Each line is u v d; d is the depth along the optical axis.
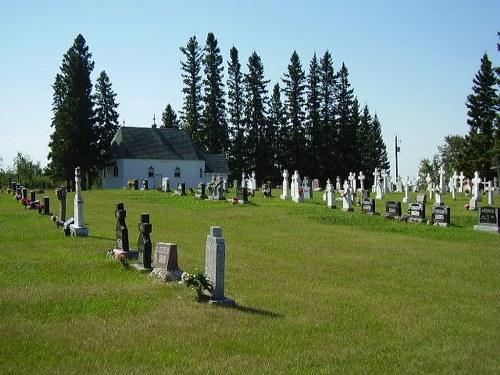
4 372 7.06
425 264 17.72
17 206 35.75
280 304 11.25
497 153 66.31
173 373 7.27
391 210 32.75
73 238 19.94
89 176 79.06
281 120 93.69
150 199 45.88
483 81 80.75
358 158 94.69
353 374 7.54
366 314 10.81
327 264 16.80
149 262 14.09
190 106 92.06
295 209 35.06
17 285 11.71
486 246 22.98
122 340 8.49
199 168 86.06
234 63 92.56
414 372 7.72
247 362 7.80
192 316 9.92
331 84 92.50
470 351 8.76
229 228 26.41
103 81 89.12
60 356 7.73
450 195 58.53
